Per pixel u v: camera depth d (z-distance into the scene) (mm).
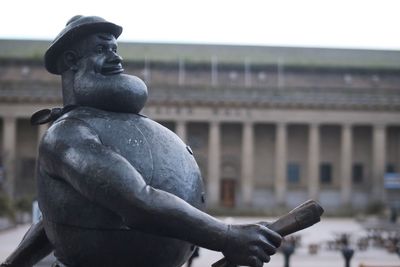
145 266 3916
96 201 3607
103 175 3541
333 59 102938
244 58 100938
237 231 3557
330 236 55000
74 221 3814
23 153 94875
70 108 4094
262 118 93000
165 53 101312
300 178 97812
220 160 97438
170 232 3533
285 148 93500
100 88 3986
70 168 3656
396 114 93688
